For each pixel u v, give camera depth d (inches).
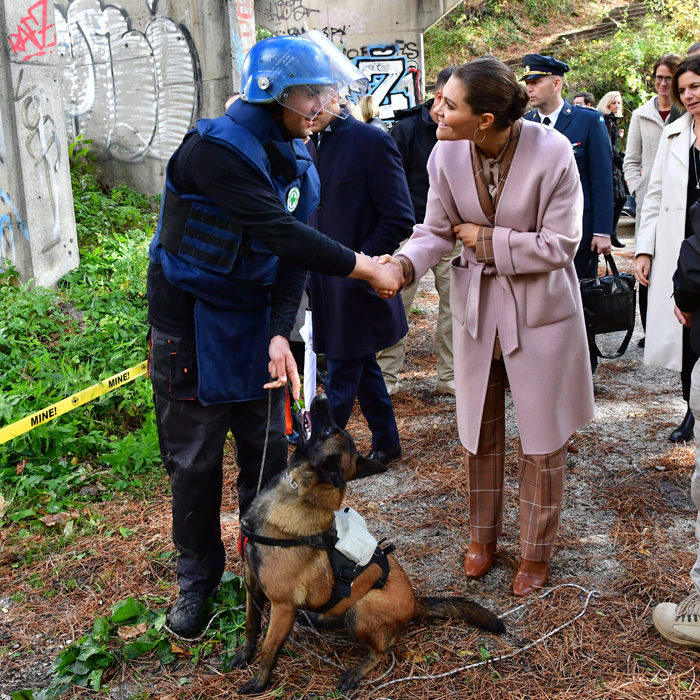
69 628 122.0
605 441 192.4
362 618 106.9
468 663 112.0
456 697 105.3
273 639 104.7
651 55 730.2
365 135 161.8
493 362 126.5
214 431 115.4
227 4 375.2
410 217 164.7
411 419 212.5
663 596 126.3
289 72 99.1
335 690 107.3
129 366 217.6
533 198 112.8
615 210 292.5
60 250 278.2
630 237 491.8
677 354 180.7
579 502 161.3
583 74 732.7
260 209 100.8
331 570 103.2
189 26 381.1
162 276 110.3
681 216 176.4
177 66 387.2
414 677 108.8
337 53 108.6
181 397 113.0
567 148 111.7
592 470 176.4
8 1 248.5
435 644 116.1
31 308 239.6
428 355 272.2
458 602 117.3
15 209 259.0
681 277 110.2
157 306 112.1
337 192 164.4
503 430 131.7
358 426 209.2
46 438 177.5
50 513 156.4
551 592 128.3
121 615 119.6
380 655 110.0
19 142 256.4
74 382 202.8
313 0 529.3
